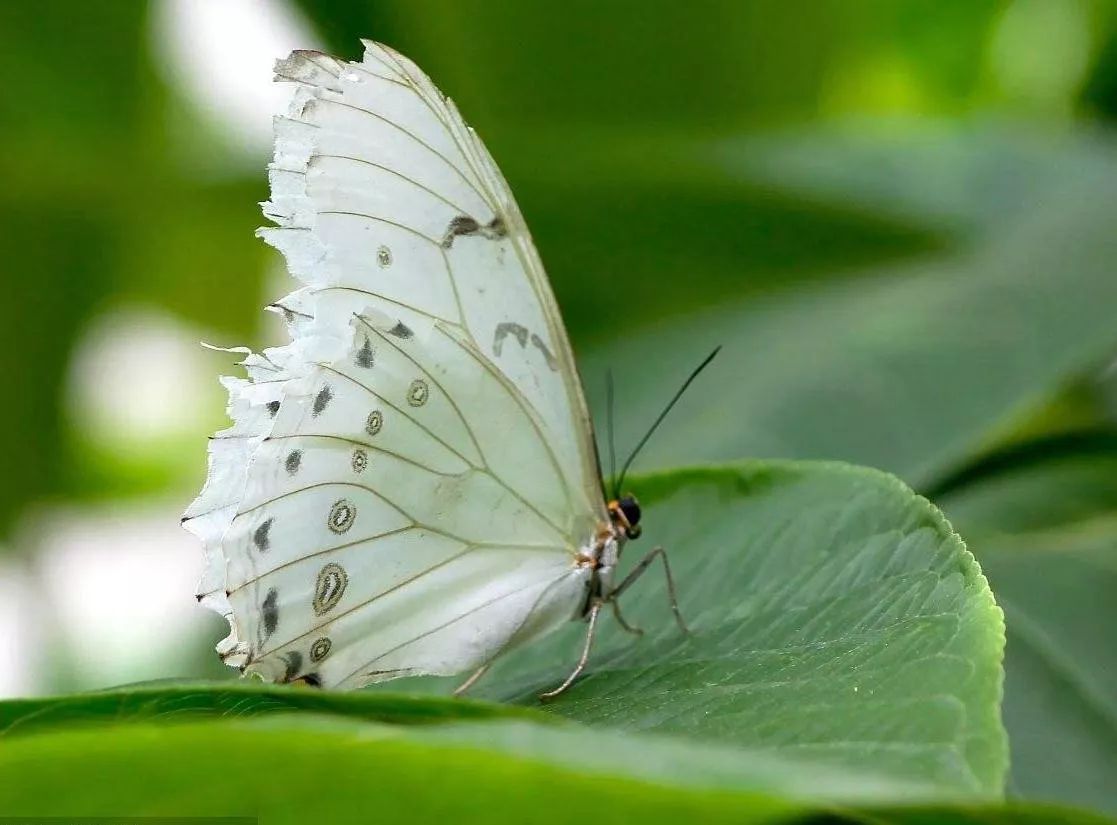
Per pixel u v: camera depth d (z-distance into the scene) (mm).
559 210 662
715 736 531
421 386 579
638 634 585
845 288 651
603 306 667
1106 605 585
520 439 587
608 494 611
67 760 435
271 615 574
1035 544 600
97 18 652
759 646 555
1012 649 578
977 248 647
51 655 696
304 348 572
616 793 429
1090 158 661
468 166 579
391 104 573
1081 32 683
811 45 667
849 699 527
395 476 580
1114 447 624
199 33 664
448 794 449
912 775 514
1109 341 608
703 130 668
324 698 522
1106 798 561
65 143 659
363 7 659
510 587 590
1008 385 609
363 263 574
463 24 656
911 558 551
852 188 654
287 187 569
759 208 656
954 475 618
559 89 661
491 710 517
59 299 676
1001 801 392
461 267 580
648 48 659
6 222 665
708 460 608
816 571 562
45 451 691
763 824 431
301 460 574
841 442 607
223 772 449
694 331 651
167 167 664
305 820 467
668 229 662
